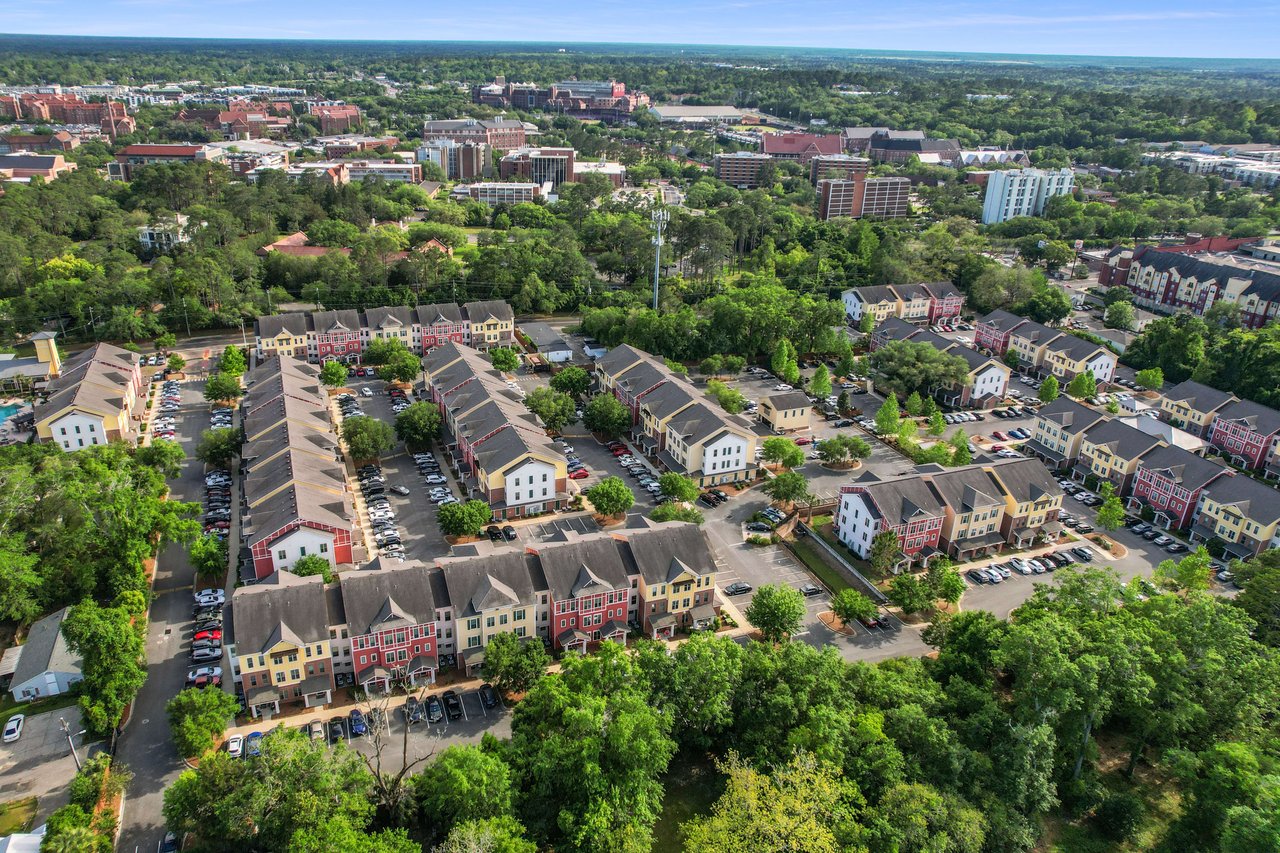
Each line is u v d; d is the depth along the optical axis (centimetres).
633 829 10281
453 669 13850
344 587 13325
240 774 10306
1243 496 17700
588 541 14738
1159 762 12850
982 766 11262
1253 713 11906
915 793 10575
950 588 15275
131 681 12300
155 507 15850
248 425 19850
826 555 17450
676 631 15038
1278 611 13962
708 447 19488
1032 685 11700
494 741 11462
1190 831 11031
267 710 12775
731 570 16800
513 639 13200
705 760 12538
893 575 16738
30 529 14912
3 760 11794
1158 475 19162
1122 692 11806
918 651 14725
